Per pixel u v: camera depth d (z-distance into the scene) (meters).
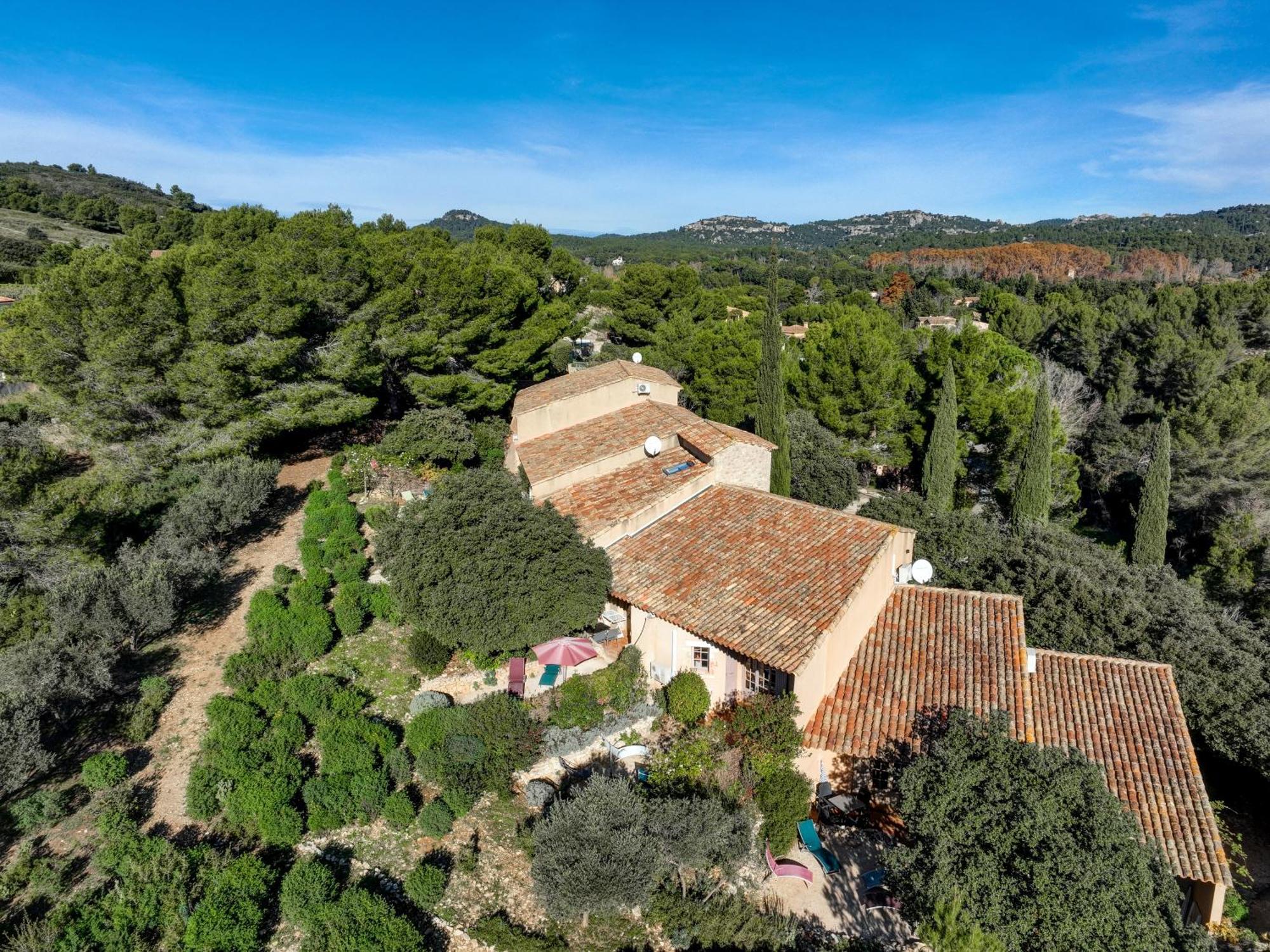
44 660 15.04
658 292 60.00
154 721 16.25
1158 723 17.73
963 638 19.53
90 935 11.27
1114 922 10.87
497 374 35.25
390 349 30.84
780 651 16.88
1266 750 19.36
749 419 49.62
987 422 42.19
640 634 20.48
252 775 14.23
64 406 25.55
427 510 18.41
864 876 15.37
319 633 18.59
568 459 25.62
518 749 16.05
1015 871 11.72
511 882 14.00
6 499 19.11
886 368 43.31
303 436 34.94
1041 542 27.02
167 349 25.84
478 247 50.44
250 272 26.89
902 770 14.90
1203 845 14.89
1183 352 48.47
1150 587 26.02
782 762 16.62
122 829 13.12
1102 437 46.28
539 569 17.67
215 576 21.17
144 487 24.62
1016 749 13.45
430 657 18.39
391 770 15.43
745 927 13.55
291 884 12.45
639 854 12.79
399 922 12.05
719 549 20.95
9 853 12.91
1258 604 29.19
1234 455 39.44
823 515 21.59
